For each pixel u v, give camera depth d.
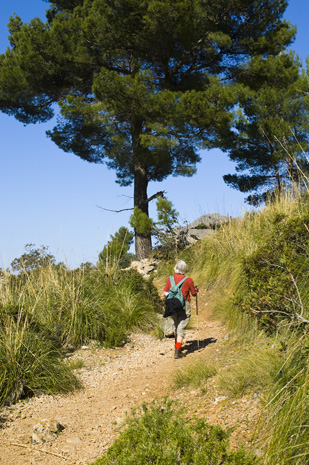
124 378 6.82
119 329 8.74
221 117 15.43
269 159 19.34
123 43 16.97
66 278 9.59
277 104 17.92
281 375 4.18
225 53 19.34
